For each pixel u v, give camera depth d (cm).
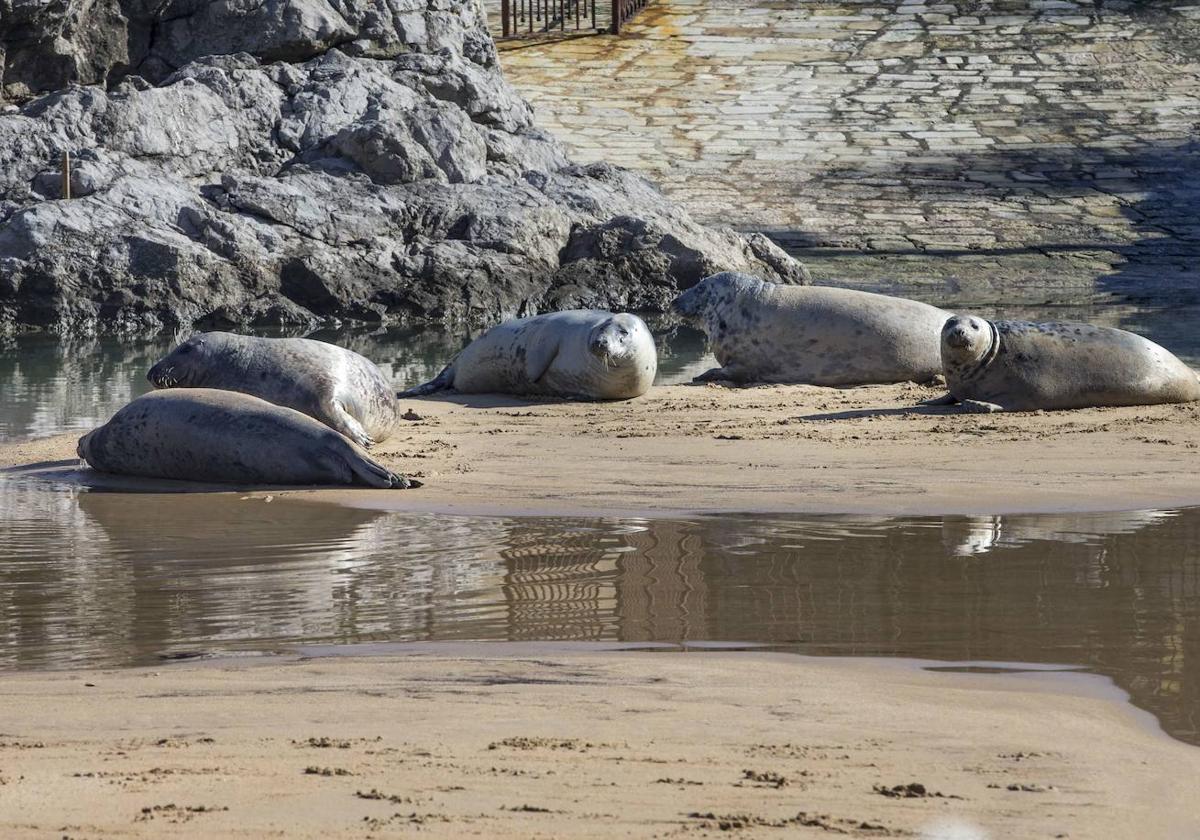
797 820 1509
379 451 4606
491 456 4484
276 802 1541
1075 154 13075
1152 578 2812
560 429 4984
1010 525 3369
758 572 2927
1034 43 15538
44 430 5284
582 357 5603
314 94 10450
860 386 5906
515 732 1862
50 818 1481
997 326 5266
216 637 2520
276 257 9131
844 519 3475
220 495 3994
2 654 2423
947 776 1677
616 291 9662
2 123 9275
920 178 12481
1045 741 1827
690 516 3547
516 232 9738
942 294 9762
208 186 9531
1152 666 2208
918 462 4222
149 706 2036
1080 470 4053
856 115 13725
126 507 3841
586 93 13888
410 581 2930
